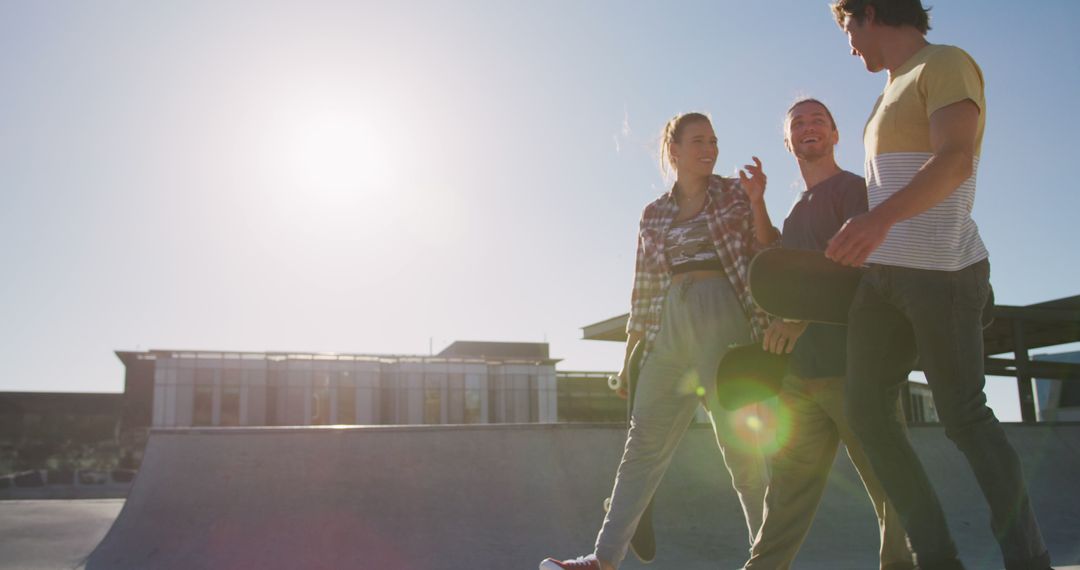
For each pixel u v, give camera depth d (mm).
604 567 2826
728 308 2959
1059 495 7938
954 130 1901
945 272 1954
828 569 5453
